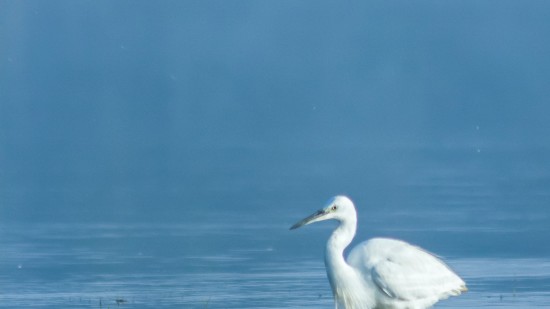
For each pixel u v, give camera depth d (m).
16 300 22.17
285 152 72.56
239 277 24.42
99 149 74.88
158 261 26.69
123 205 38.47
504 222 33.28
